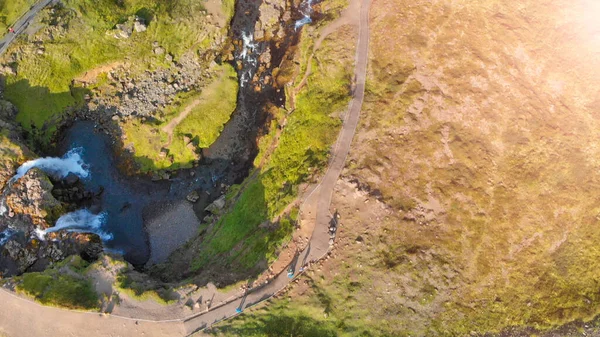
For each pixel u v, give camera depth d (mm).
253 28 48500
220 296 35781
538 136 39500
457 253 36344
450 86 41188
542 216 37406
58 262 38562
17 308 34938
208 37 47219
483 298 35375
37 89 43500
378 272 35625
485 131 39938
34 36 43219
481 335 34344
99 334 34750
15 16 43344
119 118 44438
